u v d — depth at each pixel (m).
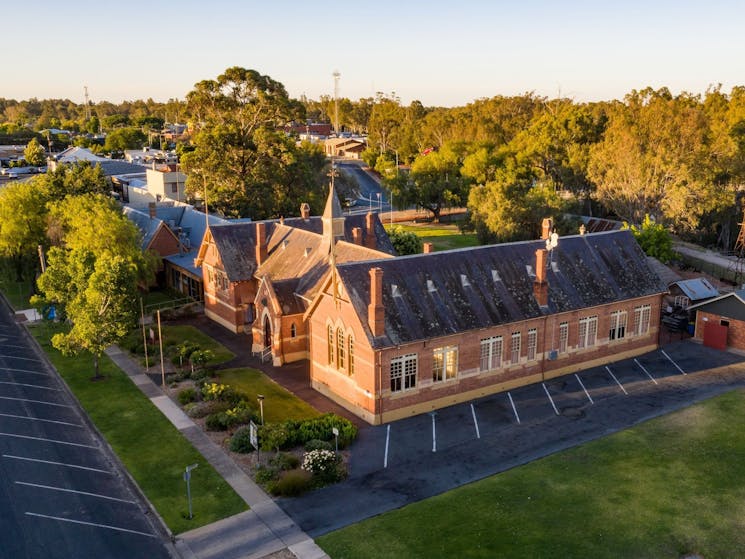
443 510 32.09
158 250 77.19
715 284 75.56
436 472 36.06
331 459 35.88
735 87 148.38
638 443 39.16
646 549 28.84
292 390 48.19
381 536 30.02
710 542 29.31
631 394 46.81
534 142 125.06
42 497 33.66
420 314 43.78
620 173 95.81
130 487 34.78
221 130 101.81
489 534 30.03
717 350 55.88
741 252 85.88
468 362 45.59
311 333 47.91
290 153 104.81
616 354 53.69
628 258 55.78
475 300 46.53
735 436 39.81
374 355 41.09
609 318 52.59
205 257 65.94
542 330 48.97
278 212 102.12
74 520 31.59
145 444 39.25
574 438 40.03
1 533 30.50
